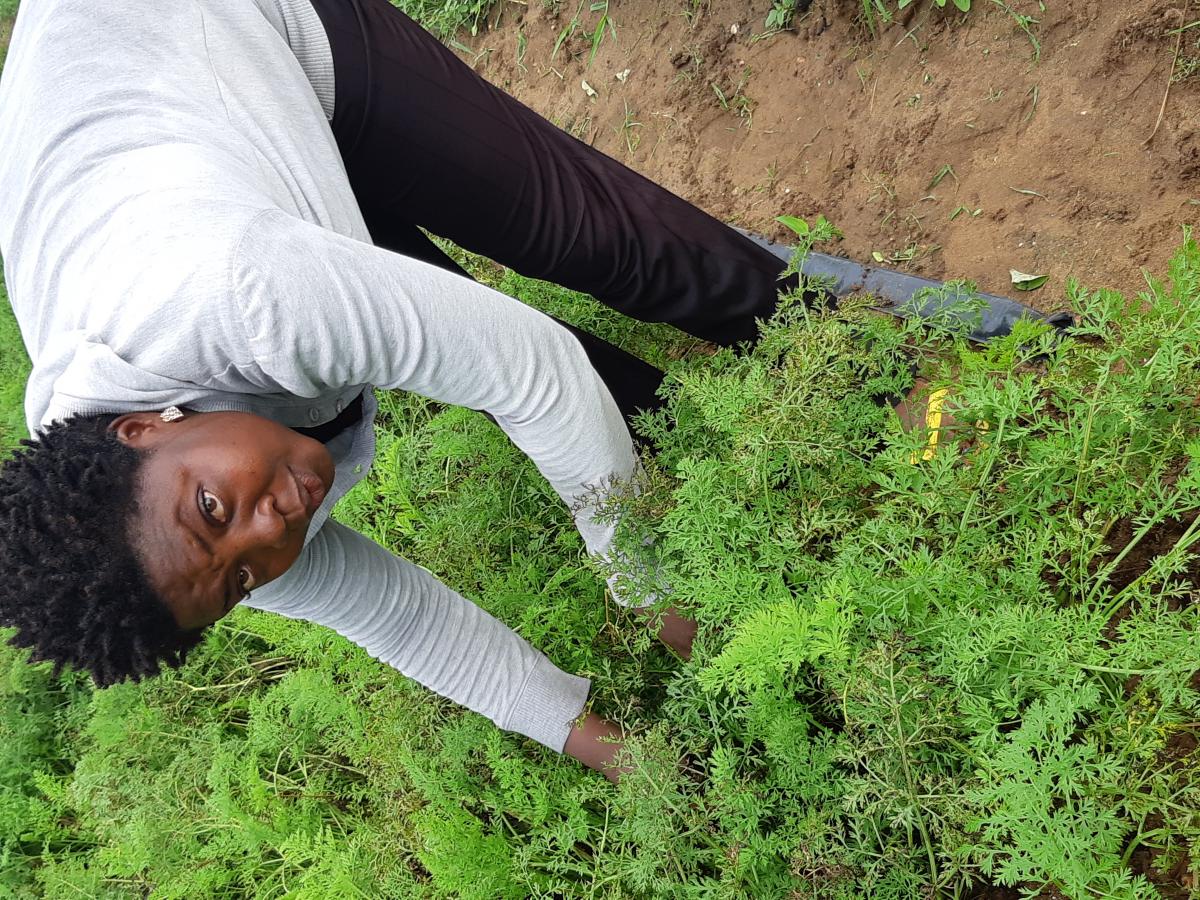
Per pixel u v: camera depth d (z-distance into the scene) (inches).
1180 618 48.8
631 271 73.4
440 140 65.5
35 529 40.9
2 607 42.9
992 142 85.7
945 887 56.2
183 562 41.9
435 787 76.6
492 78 147.3
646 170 119.0
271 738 99.1
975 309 63.7
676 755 60.7
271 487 43.3
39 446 43.5
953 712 53.4
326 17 62.4
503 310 50.9
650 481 60.5
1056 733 45.7
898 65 94.0
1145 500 54.2
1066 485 58.9
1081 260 77.5
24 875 125.4
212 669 116.1
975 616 52.2
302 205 52.9
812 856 54.4
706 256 74.9
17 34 57.4
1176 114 74.2
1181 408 57.3
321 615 60.2
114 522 41.4
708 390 62.4
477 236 71.3
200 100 50.3
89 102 48.3
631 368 79.9
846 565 54.9
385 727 85.8
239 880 105.0
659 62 118.2
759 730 60.0
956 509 58.8
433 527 93.0
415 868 88.0
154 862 102.4
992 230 84.0
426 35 69.1
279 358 43.2
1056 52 82.3
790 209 101.0
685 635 69.4
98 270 44.1
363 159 66.7
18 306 52.0
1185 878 52.8
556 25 134.3
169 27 52.2
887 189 92.9
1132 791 47.3
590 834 76.5
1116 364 68.4
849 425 63.1
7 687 134.3
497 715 70.6
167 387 44.0
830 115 99.6
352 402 57.5
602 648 80.0
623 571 62.3
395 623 63.7
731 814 59.5
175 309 41.8
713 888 58.1
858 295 70.1
